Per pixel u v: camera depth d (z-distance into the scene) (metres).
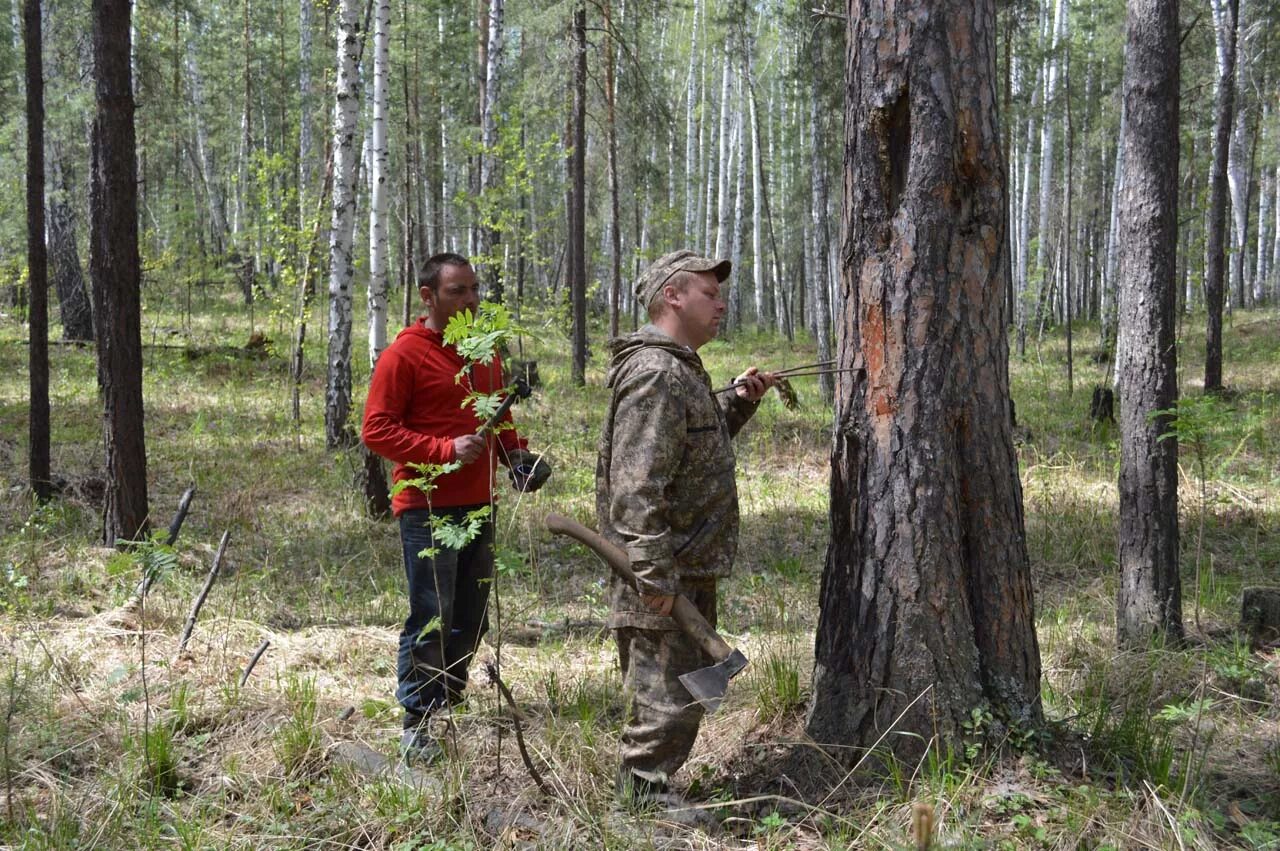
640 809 2.90
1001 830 2.74
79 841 2.77
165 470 8.88
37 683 3.90
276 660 4.42
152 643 4.56
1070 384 14.60
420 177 22.81
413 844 2.79
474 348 2.69
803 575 6.14
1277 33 19.20
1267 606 4.72
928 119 2.92
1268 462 8.64
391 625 5.12
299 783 3.19
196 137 26.41
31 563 5.68
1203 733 3.55
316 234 12.61
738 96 30.77
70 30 14.08
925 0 2.90
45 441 7.24
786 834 2.80
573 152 14.60
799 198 29.20
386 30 9.87
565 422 11.57
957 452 3.02
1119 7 20.36
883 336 3.02
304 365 15.45
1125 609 4.71
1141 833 2.71
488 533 3.48
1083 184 27.47
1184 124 19.16
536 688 4.05
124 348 6.07
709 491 2.81
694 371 2.80
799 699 3.60
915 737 3.00
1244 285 33.19
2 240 16.89
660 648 2.84
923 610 3.00
